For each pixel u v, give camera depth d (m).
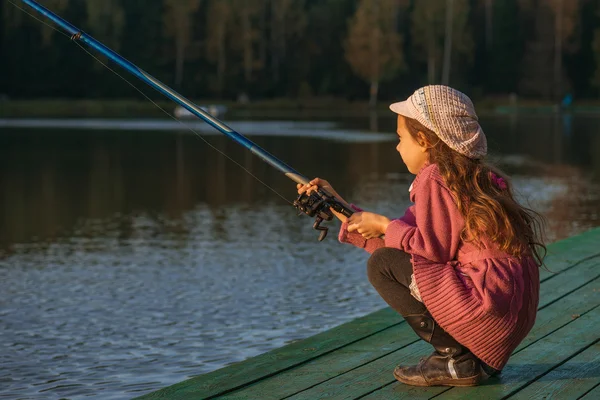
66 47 72.62
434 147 3.53
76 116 54.38
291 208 14.41
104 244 11.07
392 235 3.54
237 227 12.32
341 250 10.35
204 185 18.23
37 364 6.14
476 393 3.66
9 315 7.49
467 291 3.45
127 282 8.77
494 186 3.49
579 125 44.44
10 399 5.45
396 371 3.85
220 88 77.06
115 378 5.83
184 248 10.68
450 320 3.48
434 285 3.47
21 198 16.20
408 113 3.55
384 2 78.31
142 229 12.33
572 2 79.00
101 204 15.30
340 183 18.31
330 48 81.56
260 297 8.05
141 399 3.67
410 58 83.06
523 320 3.52
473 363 3.69
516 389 3.71
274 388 3.79
